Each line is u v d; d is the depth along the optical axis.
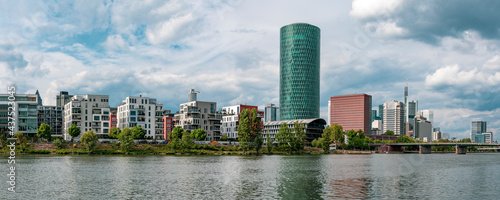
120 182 92.19
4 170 114.25
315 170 125.81
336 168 135.00
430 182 99.75
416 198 76.38
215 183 91.88
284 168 131.00
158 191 80.06
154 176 103.69
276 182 94.62
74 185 87.06
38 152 191.38
